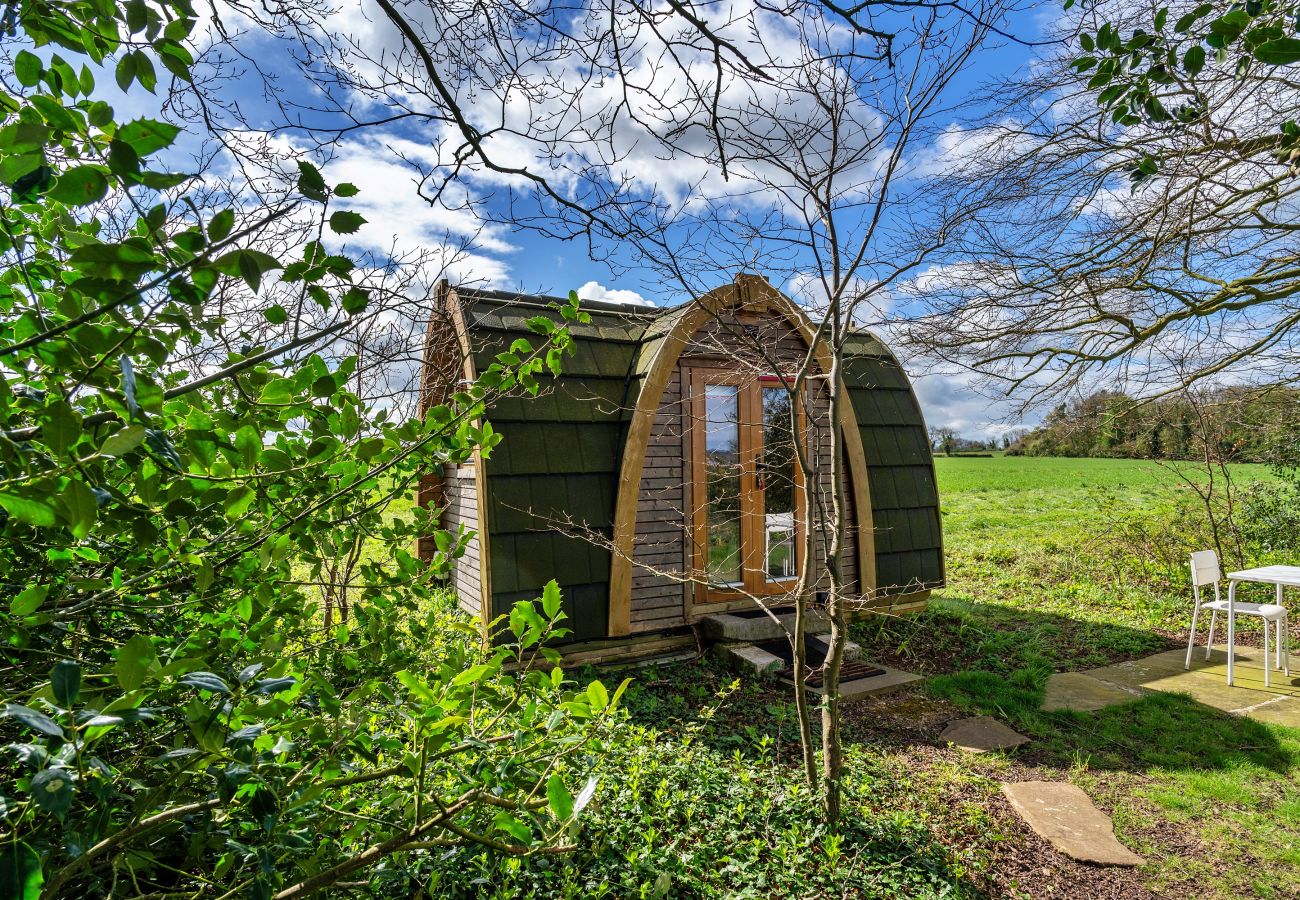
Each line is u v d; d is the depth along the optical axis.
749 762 4.41
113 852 1.53
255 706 1.36
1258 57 2.21
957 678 6.28
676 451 6.63
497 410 5.77
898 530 7.61
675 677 6.09
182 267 0.99
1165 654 7.18
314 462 1.92
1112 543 10.96
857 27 2.44
